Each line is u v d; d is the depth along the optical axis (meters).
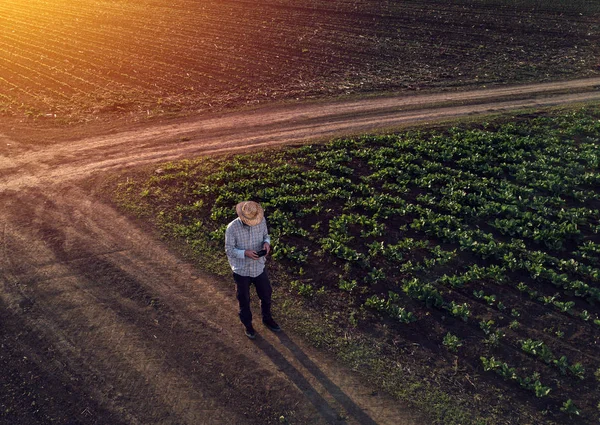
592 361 8.62
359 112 21.14
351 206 13.09
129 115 20.95
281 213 12.52
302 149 16.50
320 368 8.22
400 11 40.50
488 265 11.17
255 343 8.66
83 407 7.43
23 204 13.11
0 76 25.83
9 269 10.33
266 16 40.38
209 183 14.07
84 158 16.33
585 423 7.47
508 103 22.38
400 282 10.45
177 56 30.22
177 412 7.41
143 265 10.58
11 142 17.72
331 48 31.98
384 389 7.89
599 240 12.27
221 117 20.75
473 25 36.44
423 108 21.67
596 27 35.12
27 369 8.01
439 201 13.75
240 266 8.12
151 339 8.66
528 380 8.08
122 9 44.12
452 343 8.75
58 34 35.47
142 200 13.18
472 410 7.61
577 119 19.75
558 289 10.45
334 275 10.52
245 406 7.52
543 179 15.01
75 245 11.23
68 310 9.25
